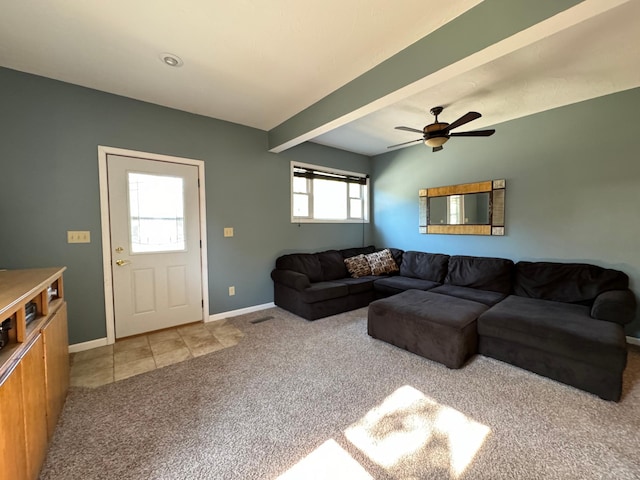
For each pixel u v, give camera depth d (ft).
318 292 11.41
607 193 9.43
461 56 5.75
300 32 6.22
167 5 5.40
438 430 5.31
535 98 9.54
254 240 12.64
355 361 8.01
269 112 10.69
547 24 4.69
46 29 6.06
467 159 13.04
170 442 5.02
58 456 4.69
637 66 7.54
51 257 8.32
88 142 8.75
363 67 7.63
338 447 4.91
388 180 16.66
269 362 7.97
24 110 7.86
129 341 9.42
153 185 10.00
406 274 14.26
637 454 4.73
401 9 5.55
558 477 4.30
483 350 8.24
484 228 12.42
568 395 6.37
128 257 9.59
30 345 4.19
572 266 9.76
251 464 4.55
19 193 7.85
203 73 7.88
